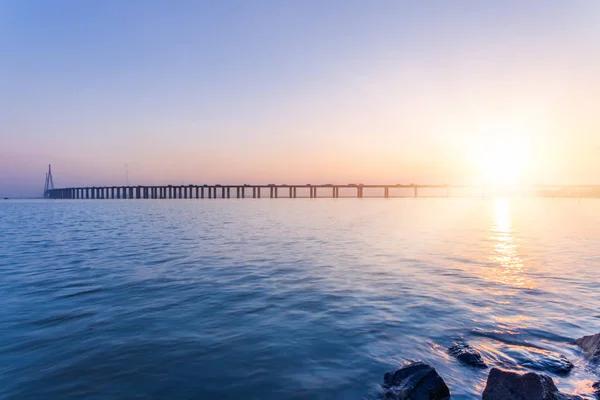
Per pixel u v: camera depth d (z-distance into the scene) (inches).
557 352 284.5
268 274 554.3
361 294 446.6
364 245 875.4
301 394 231.8
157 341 308.2
